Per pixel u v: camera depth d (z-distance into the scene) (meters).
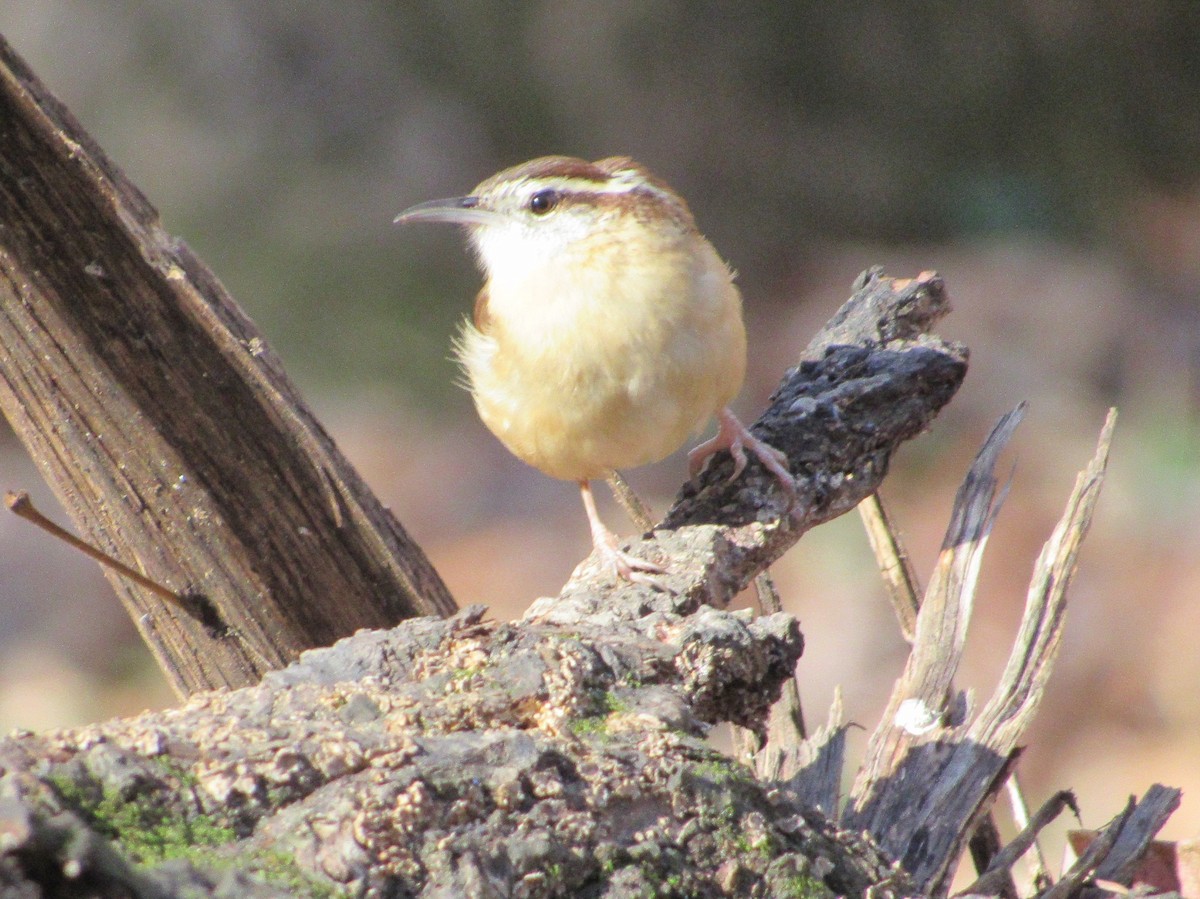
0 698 15.15
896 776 5.73
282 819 3.89
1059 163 22.53
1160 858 5.47
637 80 22.69
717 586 6.50
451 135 22.34
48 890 3.18
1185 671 13.38
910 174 22.62
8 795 3.62
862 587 15.02
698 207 22.47
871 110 22.91
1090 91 22.88
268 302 20.38
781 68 22.86
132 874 3.29
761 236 22.25
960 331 19.41
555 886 4.01
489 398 7.92
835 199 22.52
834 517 7.20
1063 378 18.38
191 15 22.03
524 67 22.69
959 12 22.91
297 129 21.94
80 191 6.02
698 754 4.56
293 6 22.31
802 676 14.02
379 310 20.45
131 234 6.16
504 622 5.14
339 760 4.08
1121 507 15.95
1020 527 15.62
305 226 21.19
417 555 7.01
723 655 5.17
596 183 7.41
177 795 3.88
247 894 3.47
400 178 21.86
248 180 21.44
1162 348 18.61
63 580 16.69
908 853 5.43
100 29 21.86
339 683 4.70
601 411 7.46
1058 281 20.11
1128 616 14.16
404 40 22.61
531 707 4.71
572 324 7.29
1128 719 13.03
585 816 4.16
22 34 21.73
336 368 19.88
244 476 6.43
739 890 4.26
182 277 6.25
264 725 4.28
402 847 3.88
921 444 17.70
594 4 22.59
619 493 8.16
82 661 15.63
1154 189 22.28
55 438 6.29
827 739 6.15
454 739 4.30
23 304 6.03
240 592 6.50
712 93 22.70
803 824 4.54
